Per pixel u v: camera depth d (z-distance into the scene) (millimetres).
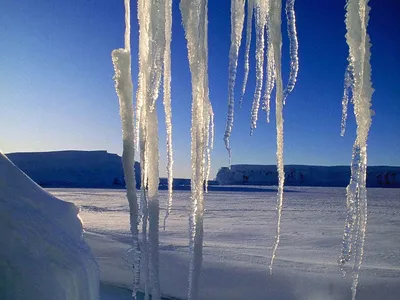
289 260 5520
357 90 1330
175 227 10500
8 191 2189
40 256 1783
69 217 2689
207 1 1478
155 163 1506
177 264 5344
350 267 5012
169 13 1527
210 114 1589
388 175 71938
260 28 1586
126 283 4855
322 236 8977
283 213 16188
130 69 1519
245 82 1584
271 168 79875
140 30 1527
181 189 44875
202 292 4512
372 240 8391
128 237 7145
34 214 2164
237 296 4359
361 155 1355
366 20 1304
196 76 1425
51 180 71188
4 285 1512
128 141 1517
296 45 1444
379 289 4199
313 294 4199
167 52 1554
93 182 71875
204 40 1465
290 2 1449
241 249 6766
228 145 1496
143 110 1486
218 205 21375
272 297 4262
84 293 1919
